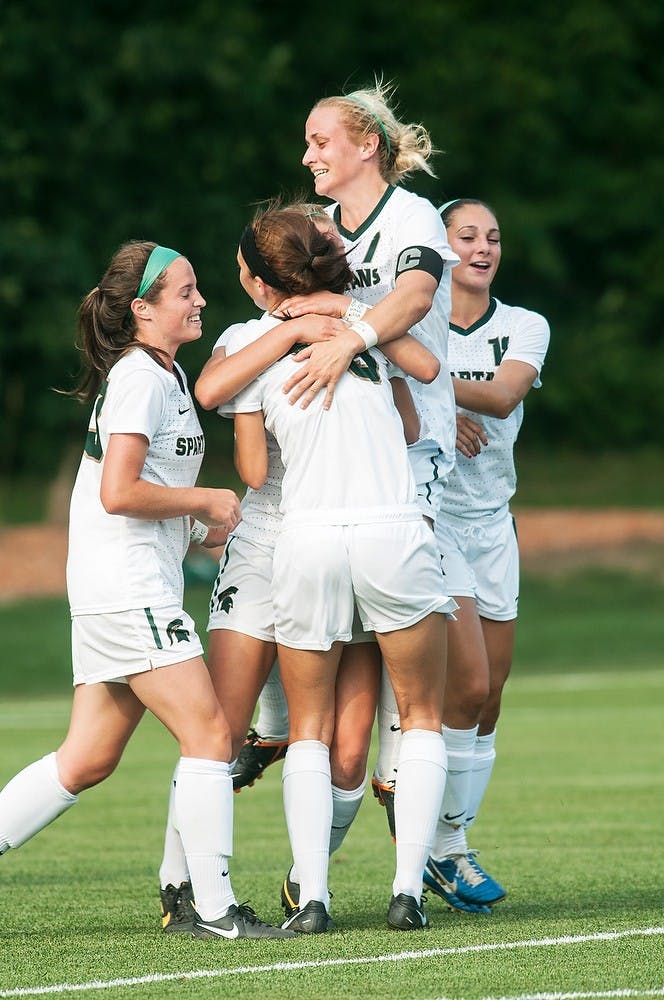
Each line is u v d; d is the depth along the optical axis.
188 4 100.75
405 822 15.80
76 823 26.77
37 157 91.25
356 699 16.41
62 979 13.48
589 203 123.44
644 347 127.25
